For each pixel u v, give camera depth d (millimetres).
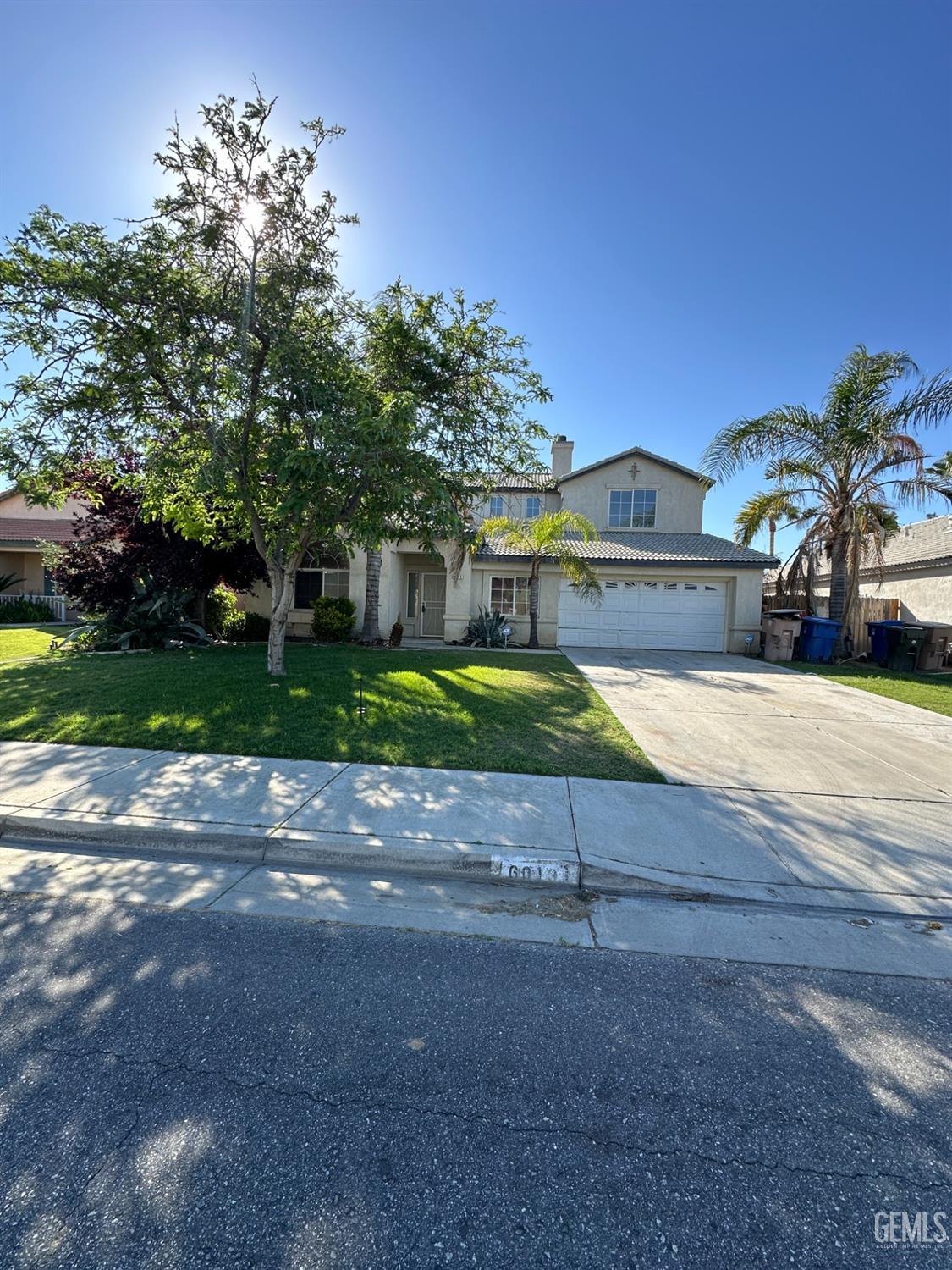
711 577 17172
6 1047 2479
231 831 4426
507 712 8078
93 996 2818
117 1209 1831
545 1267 1705
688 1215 1857
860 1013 2830
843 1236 1802
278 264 7617
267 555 9289
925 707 9531
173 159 6953
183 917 3545
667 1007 2854
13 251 6863
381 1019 2719
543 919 3635
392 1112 2213
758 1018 2787
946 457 16203
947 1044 2635
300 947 3275
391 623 17547
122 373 7363
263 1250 1731
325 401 7508
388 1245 1754
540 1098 2293
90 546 13305
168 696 8086
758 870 4156
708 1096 2324
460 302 8977
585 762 6160
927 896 3895
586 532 16109
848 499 14641
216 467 7395
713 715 8664
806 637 15289
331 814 4723
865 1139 2141
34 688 8492
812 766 6375
